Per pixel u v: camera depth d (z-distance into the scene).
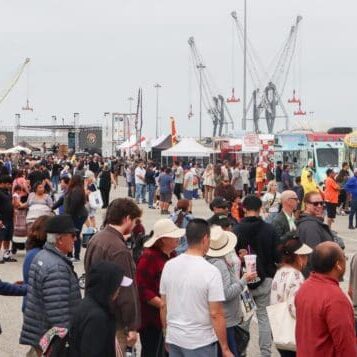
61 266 7.33
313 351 6.24
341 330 6.13
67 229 7.40
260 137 55.66
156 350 8.54
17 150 84.31
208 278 7.02
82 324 5.75
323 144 44.84
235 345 8.68
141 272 8.41
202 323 7.05
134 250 9.93
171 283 7.16
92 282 5.84
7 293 7.82
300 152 45.91
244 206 10.02
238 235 9.80
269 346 9.88
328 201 27.36
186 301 7.05
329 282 6.36
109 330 5.79
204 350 7.05
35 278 7.34
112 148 123.69
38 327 7.38
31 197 18.70
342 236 26.81
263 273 9.72
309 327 6.30
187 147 50.69
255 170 45.47
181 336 7.06
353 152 43.97
